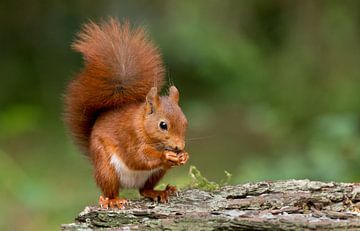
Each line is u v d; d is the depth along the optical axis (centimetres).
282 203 650
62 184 1359
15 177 1371
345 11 1764
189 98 1781
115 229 619
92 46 748
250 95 1775
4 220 1223
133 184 714
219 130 1608
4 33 1844
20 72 1811
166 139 691
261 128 1625
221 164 1425
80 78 761
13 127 1627
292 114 1650
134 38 761
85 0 1828
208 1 1856
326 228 584
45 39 1842
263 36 1873
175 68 1822
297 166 1307
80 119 761
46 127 1630
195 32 1808
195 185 753
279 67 1769
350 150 1340
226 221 603
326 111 1636
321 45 1744
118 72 739
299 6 1803
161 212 634
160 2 1834
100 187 701
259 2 1897
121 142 697
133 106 718
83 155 774
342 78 1683
